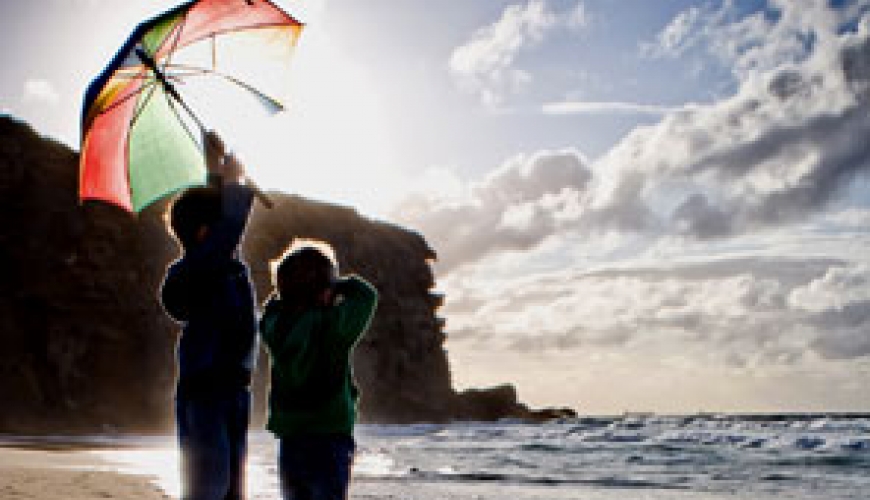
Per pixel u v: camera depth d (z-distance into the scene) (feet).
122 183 9.95
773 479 56.70
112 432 185.47
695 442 106.52
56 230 202.49
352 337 9.83
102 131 9.60
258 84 10.47
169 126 10.01
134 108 9.80
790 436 97.25
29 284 193.06
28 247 197.26
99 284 200.23
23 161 207.51
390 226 325.62
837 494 46.65
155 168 9.98
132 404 194.70
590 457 83.46
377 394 275.39
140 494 31.04
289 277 9.94
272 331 10.01
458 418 301.22
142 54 9.52
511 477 55.06
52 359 188.55
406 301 302.45
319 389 9.77
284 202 270.67
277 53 10.52
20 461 48.32
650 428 150.51
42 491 29.37
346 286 10.15
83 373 192.54
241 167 10.38
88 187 9.88
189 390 9.84
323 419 9.75
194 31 9.95
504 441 132.05
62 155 218.18
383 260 300.61
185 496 9.75
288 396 9.85
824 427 124.06
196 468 9.69
